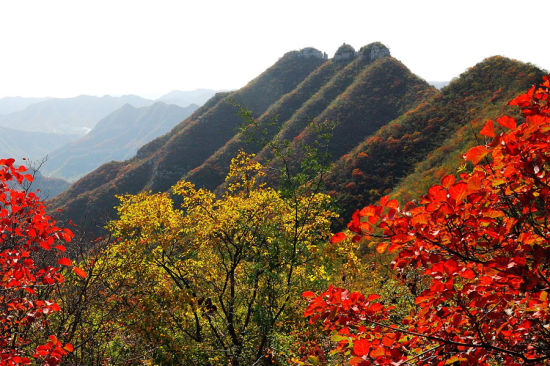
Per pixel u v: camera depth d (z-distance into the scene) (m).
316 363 2.71
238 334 9.62
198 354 8.88
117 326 6.91
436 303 1.90
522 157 1.76
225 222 9.68
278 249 9.18
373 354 1.74
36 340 4.59
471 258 1.82
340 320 1.97
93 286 5.77
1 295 3.06
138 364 6.68
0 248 3.06
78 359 5.18
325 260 8.85
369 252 15.63
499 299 1.81
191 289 9.10
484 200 1.76
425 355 1.96
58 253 4.95
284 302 9.01
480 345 1.80
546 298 1.68
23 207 3.15
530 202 1.76
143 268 8.11
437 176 26.44
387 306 2.26
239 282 10.19
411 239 1.70
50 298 5.22
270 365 8.85
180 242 9.69
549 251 1.64
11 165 3.10
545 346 1.89
